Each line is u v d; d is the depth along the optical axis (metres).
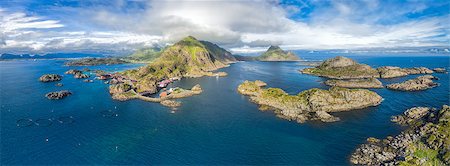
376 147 110.50
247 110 173.38
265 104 186.75
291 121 148.75
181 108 180.38
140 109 178.00
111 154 111.31
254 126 142.12
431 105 181.00
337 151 112.38
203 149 115.38
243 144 120.12
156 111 173.12
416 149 103.19
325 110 165.25
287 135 129.38
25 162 105.69
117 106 185.75
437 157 96.38
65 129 139.62
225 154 110.81
